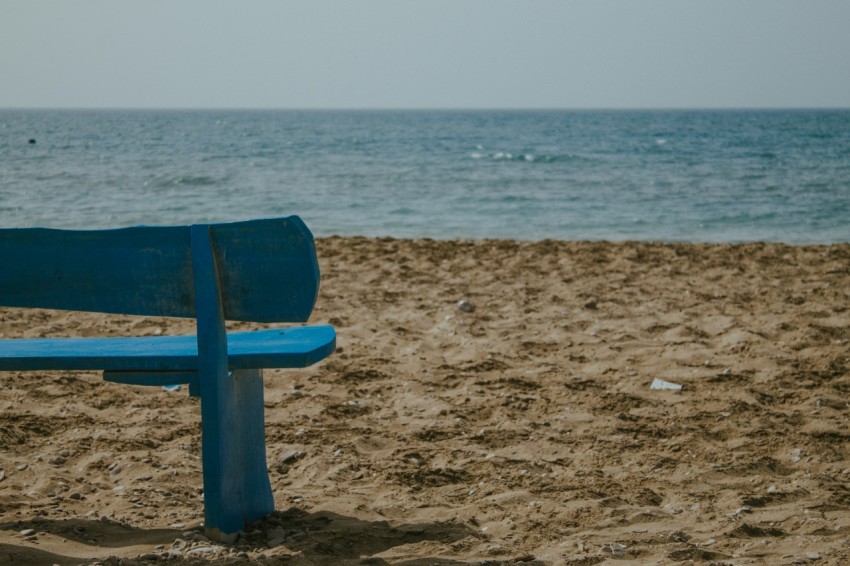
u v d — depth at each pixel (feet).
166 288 10.50
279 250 10.25
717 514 12.37
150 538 10.92
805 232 58.03
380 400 18.34
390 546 10.98
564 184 94.32
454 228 60.18
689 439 15.75
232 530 11.04
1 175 103.86
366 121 604.08
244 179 100.53
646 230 59.21
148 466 13.99
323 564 10.20
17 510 11.89
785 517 12.19
